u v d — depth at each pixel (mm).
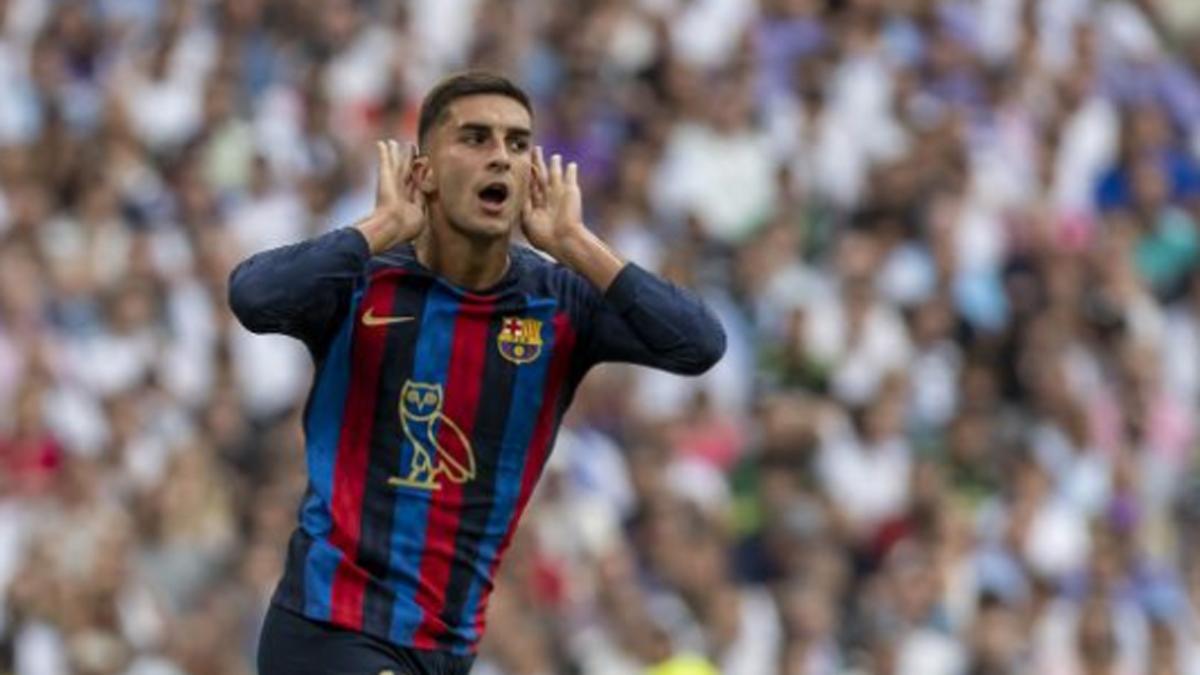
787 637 46500
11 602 44750
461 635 24547
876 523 50125
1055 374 53719
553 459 48406
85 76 57656
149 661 44938
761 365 53281
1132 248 58688
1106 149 60875
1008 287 55750
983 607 47688
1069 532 50906
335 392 24266
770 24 60469
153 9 59000
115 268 53031
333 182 55031
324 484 24281
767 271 54562
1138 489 53500
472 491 24453
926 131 57969
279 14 58688
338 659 24062
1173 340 57125
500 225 24078
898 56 60719
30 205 53188
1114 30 64125
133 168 55344
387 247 24078
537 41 59375
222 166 55875
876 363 53438
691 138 56906
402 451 24297
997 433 53094
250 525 47500
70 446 48562
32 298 51000
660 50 58469
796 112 58438
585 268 24516
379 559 24250
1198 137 62438
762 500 49531
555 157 24766
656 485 48438
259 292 23641
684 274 53844
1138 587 50125
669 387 51594
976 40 61656
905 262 55438
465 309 24391
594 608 45719
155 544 46844
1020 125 60156
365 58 58375
